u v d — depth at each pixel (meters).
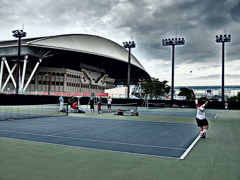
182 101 41.53
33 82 69.81
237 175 4.13
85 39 82.25
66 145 6.64
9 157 5.19
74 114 20.34
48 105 34.88
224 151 6.17
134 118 17.55
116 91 74.50
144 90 60.91
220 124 14.00
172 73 41.88
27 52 59.59
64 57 74.94
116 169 4.41
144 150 6.19
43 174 4.02
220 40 39.53
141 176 4.02
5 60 62.34
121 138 8.12
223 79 39.75
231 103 39.09
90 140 7.58
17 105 33.16
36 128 10.38
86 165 4.64
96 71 92.25
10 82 70.00
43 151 5.83
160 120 16.09
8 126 10.93
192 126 12.53
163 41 41.66
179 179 3.89
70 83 74.62
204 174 4.18
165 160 5.16
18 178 3.80
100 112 22.89
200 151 6.16
